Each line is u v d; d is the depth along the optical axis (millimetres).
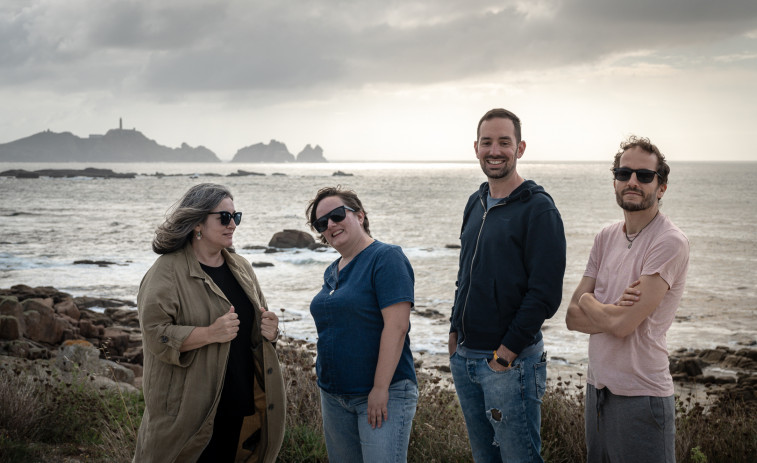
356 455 3279
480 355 3346
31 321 10789
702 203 70312
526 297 3156
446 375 10328
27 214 52312
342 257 3322
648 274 2953
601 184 122812
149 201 72438
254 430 3389
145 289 3029
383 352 2992
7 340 9531
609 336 3096
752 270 25719
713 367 12367
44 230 39625
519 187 3309
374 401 2988
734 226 45469
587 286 3369
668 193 90250
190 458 2992
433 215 54781
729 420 4707
